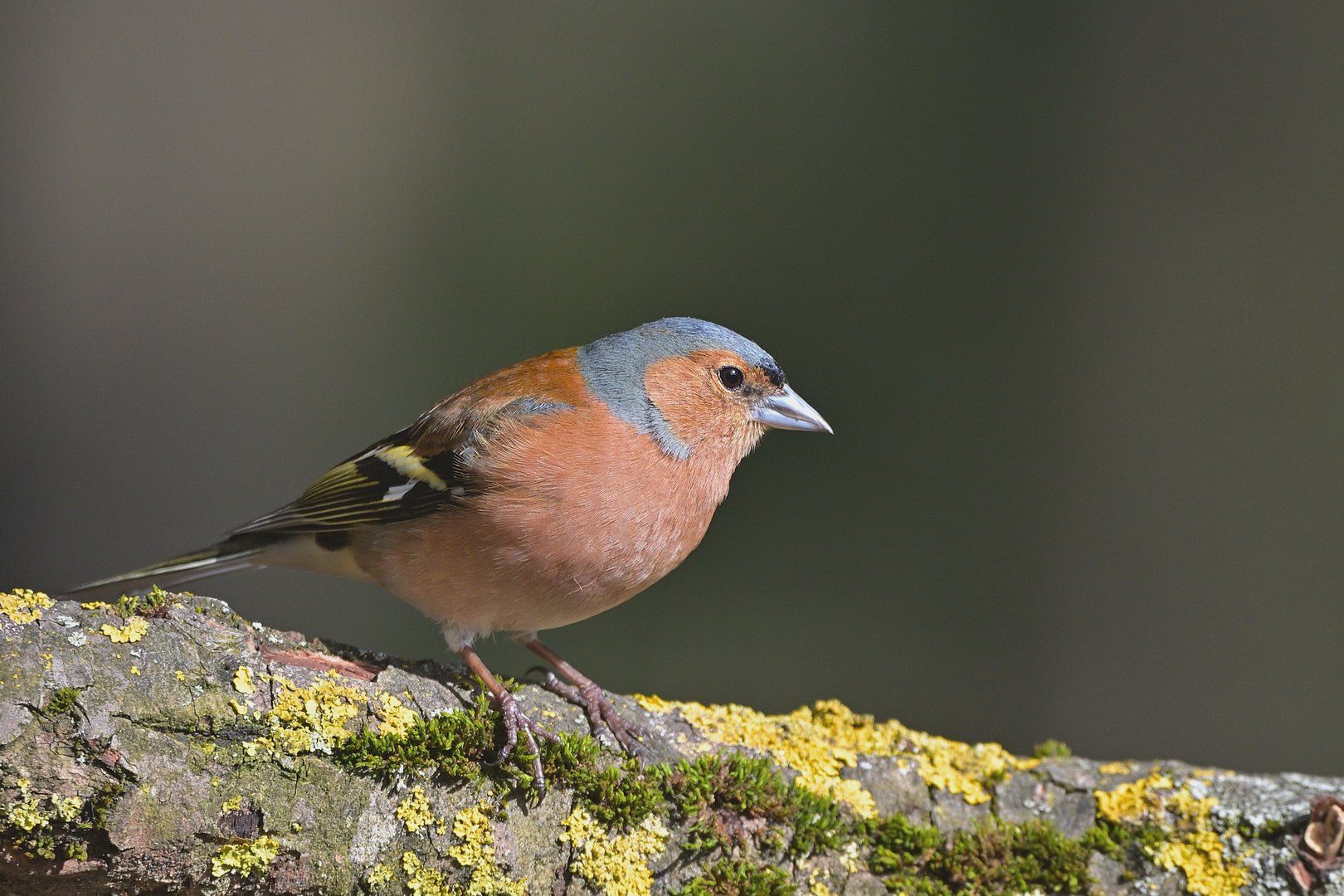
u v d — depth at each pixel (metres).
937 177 12.88
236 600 11.03
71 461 11.57
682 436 6.00
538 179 13.09
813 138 13.03
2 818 3.94
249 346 12.30
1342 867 5.03
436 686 4.89
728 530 11.70
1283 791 5.36
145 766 4.14
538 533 5.45
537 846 4.73
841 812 5.19
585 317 12.27
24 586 10.85
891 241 12.58
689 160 13.12
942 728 10.68
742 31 13.77
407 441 5.93
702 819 4.95
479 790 4.68
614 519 5.57
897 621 11.23
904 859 5.13
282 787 4.39
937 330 12.29
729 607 11.28
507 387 5.94
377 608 11.12
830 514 11.77
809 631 11.08
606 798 4.84
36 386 12.05
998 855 5.16
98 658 4.23
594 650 10.82
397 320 12.43
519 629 5.79
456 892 4.59
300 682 4.54
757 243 12.53
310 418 11.91
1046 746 5.85
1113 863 5.21
